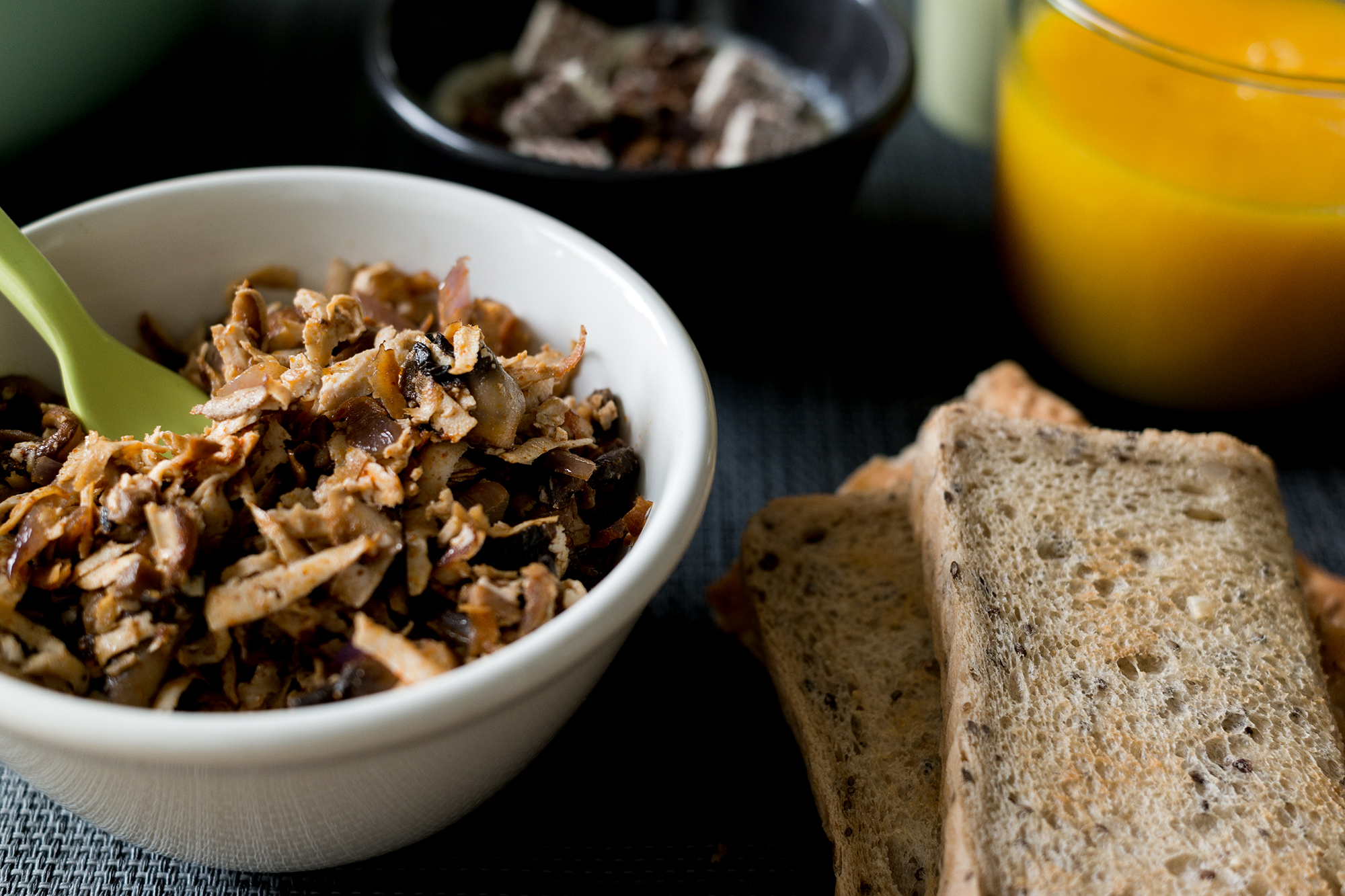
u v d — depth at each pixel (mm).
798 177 398
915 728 341
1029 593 345
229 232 353
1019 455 366
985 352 436
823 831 339
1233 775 326
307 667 309
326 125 476
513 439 322
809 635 356
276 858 315
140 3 416
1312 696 337
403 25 448
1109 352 414
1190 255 386
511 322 352
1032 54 411
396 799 303
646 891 332
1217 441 369
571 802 341
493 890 330
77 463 316
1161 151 385
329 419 322
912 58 432
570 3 484
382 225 355
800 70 480
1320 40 397
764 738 352
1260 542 358
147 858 331
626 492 334
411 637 310
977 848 312
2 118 404
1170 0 407
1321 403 419
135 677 302
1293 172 379
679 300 422
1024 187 409
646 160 446
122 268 348
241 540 312
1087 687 334
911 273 455
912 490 372
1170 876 313
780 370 427
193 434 329
